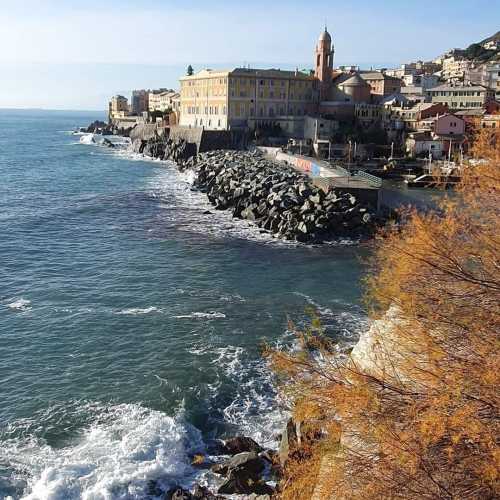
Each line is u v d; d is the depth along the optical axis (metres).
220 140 153.75
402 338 16.06
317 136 149.62
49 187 105.31
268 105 163.25
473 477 12.23
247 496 23.69
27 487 24.55
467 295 15.26
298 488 15.25
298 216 70.38
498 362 12.86
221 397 31.58
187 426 29.12
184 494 23.78
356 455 14.02
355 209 70.38
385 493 12.27
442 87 161.50
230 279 51.62
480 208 16.59
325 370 15.86
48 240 65.88
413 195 86.88
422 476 12.38
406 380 15.11
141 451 26.81
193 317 42.47
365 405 13.48
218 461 26.52
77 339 38.78
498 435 12.13
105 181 113.81
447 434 12.62
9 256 58.84
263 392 32.09
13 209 83.38
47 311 43.72
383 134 151.50
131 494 24.25
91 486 24.59
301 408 14.91
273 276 52.62
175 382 32.94
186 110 183.25
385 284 17.80
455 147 130.00
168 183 111.81
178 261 57.44
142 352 36.78
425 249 15.78
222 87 160.00
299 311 43.69
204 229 71.75
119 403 30.92
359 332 39.72
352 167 123.38
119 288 49.03
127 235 68.50
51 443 27.56
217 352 36.66
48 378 33.59
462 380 13.02
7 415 29.78
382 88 186.62
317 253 60.84
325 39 168.12
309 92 169.00
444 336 14.70
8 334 39.53
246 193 85.44
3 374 34.06
